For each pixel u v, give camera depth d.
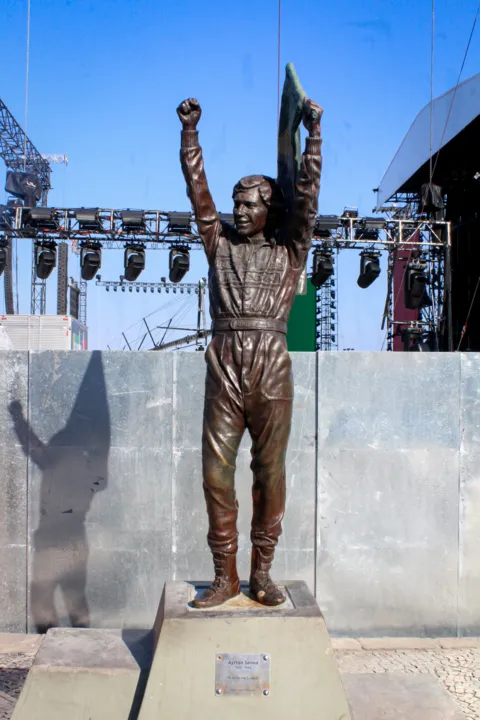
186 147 4.55
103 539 7.22
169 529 7.23
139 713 3.95
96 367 7.30
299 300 17.53
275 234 4.66
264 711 3.98
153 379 7.29
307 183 4.29
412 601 7.29
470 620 7.32
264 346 4.39
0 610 7.20
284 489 4.54
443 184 17.25
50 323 12.68
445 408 7.39
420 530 7.33
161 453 7.27
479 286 16.83
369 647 6.93
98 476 7.25
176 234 13.27
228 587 4.42
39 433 7.28
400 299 21.41
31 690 4.16
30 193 15.57
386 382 7.38
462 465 7.36
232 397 4.37
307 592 4.65
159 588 7.20
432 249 15.23
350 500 7.32
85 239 13.43
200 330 16.25
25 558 7.23
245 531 7.17
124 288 21.30
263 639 4.04
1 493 7.25
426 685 5.04
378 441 7.34
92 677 4.17
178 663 4.00
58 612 7.19
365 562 7.30
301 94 4.48
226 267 4.54
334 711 3.99
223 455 4.37
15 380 7.31
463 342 17.28
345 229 13.73
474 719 5.30
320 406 7.33
